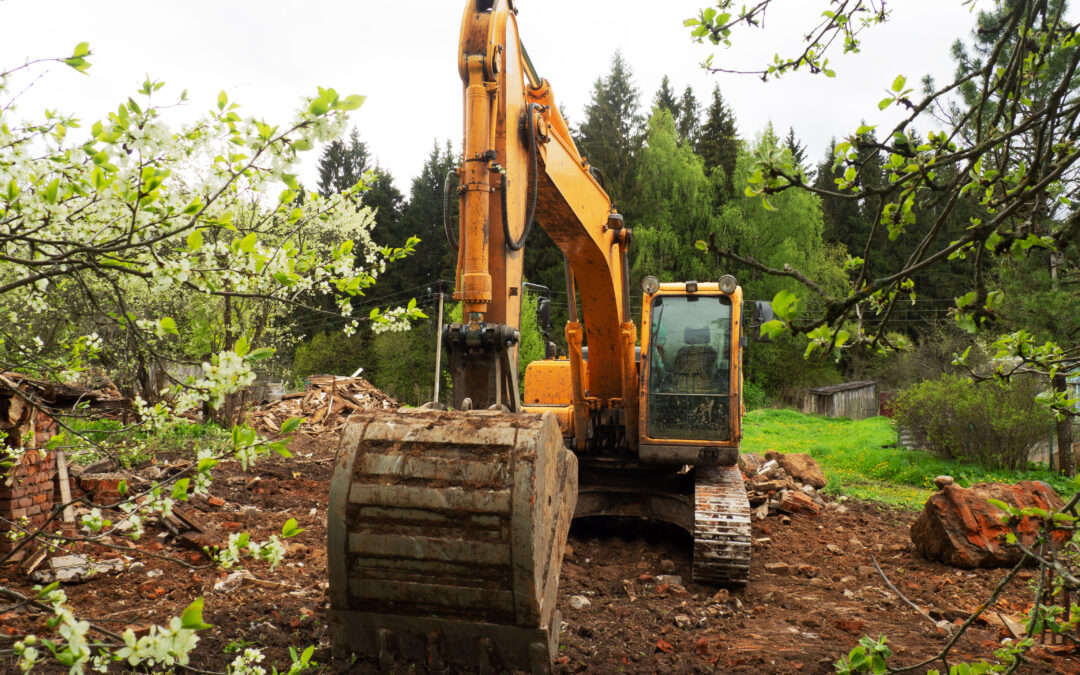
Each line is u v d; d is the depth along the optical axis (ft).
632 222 145.89
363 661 13.42
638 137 164.14
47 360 11.34
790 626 18.85
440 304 16.11
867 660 6.86
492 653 12.48
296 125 6.55
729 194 137.80
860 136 6.63
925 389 56.08
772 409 126.21
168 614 16.96
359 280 8.96
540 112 17.78
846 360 148.25
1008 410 50.11
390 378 135.03
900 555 27.45
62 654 5.63
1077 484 6.66
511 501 11.76
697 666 15.49
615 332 24.95
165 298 42.22
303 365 135.85
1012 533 7.02
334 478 12.38
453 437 12.40
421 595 12.33
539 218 20.57
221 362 6.88
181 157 6.72
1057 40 7.41
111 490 24.97
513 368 15.99
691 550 25.86
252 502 30.66
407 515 12.10
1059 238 6.02
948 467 50.52
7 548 19.11
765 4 7.84
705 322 25.17
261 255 7.48
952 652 16.56
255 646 14.96
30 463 20.01
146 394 43.04
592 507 26.86
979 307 5.72
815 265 122.83
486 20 16.47
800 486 39.55
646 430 24.59
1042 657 16.43
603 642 16.55
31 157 6.70
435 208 187.32
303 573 21.13
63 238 7.28
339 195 9.55
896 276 5.72
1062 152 6.68
